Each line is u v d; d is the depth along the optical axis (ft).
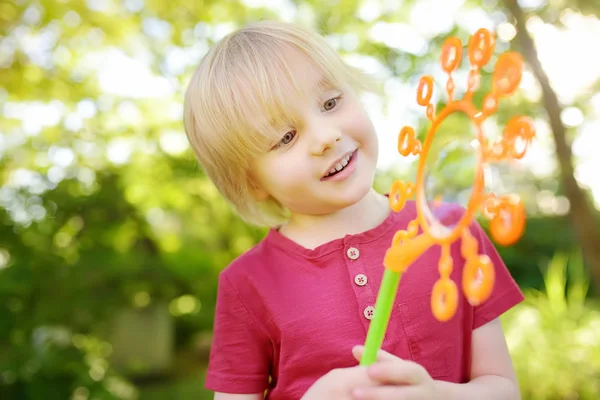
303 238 3.39
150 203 14.49
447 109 2.19
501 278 3.37
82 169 13.24
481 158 1.95
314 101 3.04
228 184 3.57
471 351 3.24
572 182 9.73
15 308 11.64
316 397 2.44
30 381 10.88
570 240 18.44
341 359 3.05
